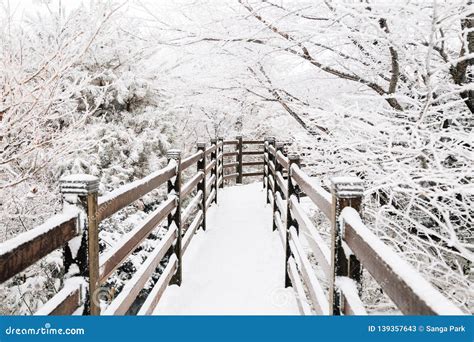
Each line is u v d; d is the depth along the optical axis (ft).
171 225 13.78
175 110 29.96
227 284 13.97
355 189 6.40
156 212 11.24
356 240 5.68
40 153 16.63
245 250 17.88
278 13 19.22
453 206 13.47
